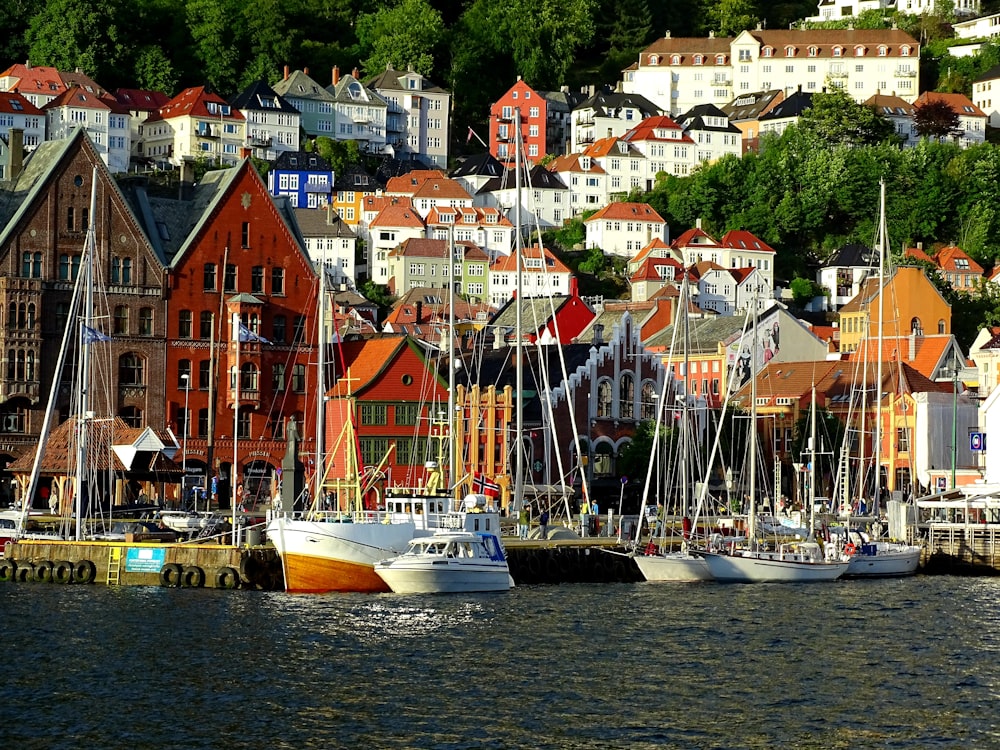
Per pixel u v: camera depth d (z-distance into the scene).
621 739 95.25
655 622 133.12
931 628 132.62
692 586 158.25
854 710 102.56
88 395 180.38
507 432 189.38
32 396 194.75
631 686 108.12
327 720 98.69
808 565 165.50
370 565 145.25
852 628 132.00
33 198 196.88
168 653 116.38
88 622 127.94
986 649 123.19
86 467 172.00
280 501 156.25
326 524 143.50
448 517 149.38
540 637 125.00
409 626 128.50
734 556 163.00
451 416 161.00
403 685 107.56
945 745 95.00
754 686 108.75
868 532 192.25
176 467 184.12
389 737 95.06
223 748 92.62
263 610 134.50
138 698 103.12
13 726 96.44
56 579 151.88
